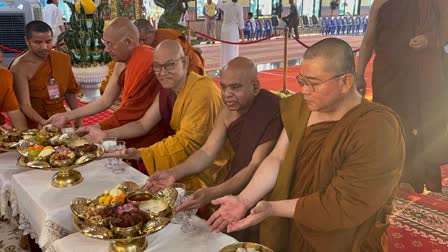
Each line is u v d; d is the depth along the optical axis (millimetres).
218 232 1410
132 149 2027
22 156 1964
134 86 2559
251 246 1279
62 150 1853
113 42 2543
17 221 2068
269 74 7809
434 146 2914
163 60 2047
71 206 1470
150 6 11219
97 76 5605
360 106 1268
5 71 2619
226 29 7988
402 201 2945
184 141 2053
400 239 2461
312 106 1295
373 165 1207
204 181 2111
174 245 1362
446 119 2854
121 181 1850
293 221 1522
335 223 1270
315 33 17406
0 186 1977
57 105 3094
